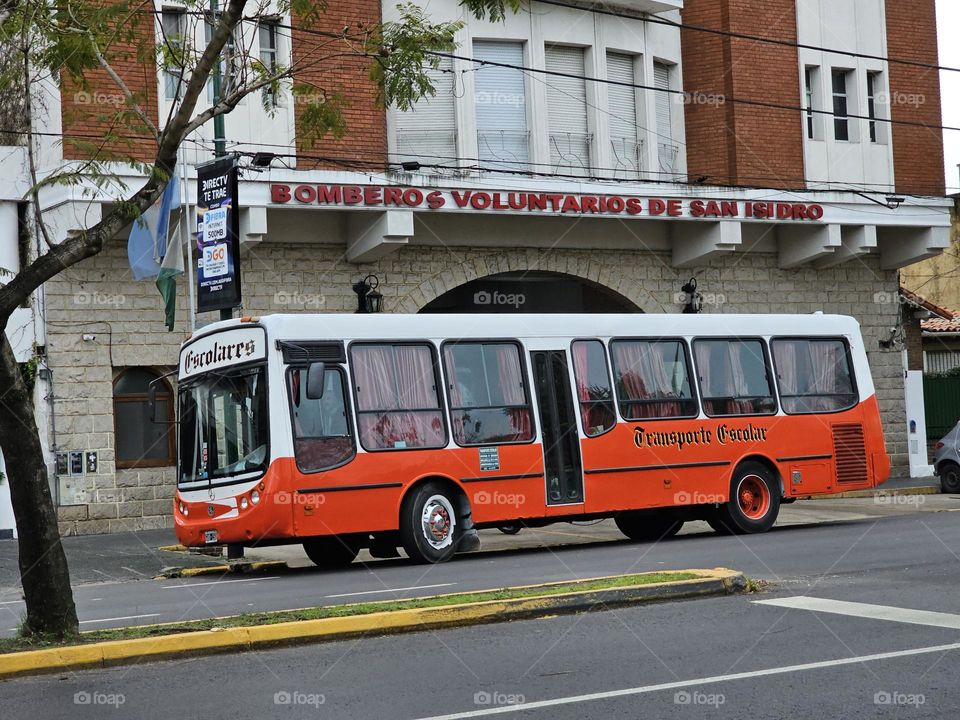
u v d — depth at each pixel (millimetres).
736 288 30359
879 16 31797
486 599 11531
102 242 10578
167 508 24750
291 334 16859
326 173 24594
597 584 12273
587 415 18969
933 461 34281
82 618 12688
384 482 17062
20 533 10383
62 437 23859
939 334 36438
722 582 12414
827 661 9023
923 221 31203
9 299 10242
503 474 18031
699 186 28172
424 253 26828
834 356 21734
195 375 17703
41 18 11648
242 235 24312
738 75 29672
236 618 10914
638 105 28469
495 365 18328
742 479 20297
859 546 16750
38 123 24141
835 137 31234
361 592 13820
